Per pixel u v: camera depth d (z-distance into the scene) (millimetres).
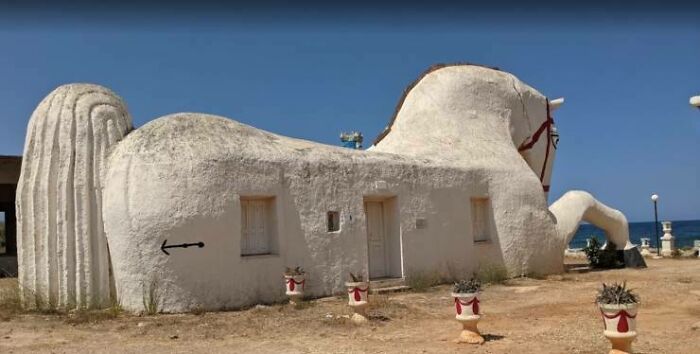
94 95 12031
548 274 16562
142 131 11836
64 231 11406
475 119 17031
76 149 11609
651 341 8570
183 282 11141
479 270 15320
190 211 11250
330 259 12977
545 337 8961
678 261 22125
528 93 18547
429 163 15023
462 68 17703
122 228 11180
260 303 11930
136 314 10945
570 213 17422
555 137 19281
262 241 12367
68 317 10680
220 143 11977
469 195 15500
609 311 7203
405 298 12828
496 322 10258
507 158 16656
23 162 11781
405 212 14281
